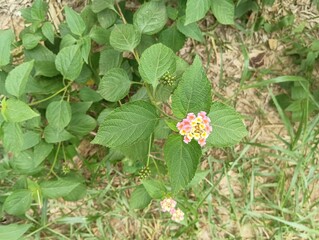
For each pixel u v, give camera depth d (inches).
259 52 15.0
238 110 15.0
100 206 14.6
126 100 13.6
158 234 14.7
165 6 11.9
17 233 11.5
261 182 14.9
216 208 14.8
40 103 12.2
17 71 9.8
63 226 14.6
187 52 14.8
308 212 14.7
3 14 14.7
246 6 14.3
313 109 14.2
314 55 13.9
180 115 9.3
